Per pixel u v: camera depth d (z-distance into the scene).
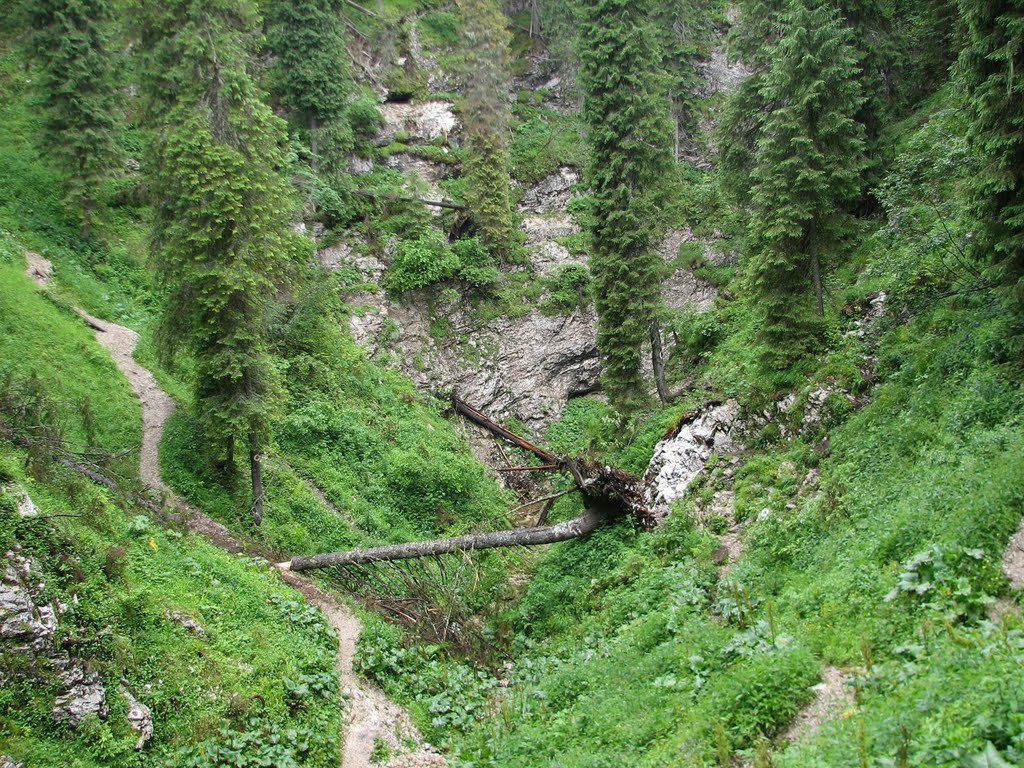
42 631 10.46
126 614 11.95
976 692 7.29
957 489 11.44
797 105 18.55
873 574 11.15
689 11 41.25
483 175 35.56
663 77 26.58
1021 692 6.88
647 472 20.88
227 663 12.54
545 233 37.97
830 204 18.94
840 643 10.14
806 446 17.12
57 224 30.28
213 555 15.99
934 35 25.86
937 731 7.01
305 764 11.61
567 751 11.14
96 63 30.20
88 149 30.02
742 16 28.09
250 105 20.69
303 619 15.22
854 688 9.07
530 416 34.88
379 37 42.66
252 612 14.48
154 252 20.84
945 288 17.33
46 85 29.52
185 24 20.88
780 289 19.33
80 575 11.76
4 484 12.12
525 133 41.94
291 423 25.55
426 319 34.97
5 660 9.96
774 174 19.06
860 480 14.55
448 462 28.06
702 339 27.03
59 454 16.00
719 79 43.00
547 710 13.18
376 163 38.28
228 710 11.70
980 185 13.05
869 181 23.22
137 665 11.46
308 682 13.14
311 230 34.34
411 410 31.02
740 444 19.20
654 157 25.44
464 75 38.25
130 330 27.45
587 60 26.00
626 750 10.19
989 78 12.86
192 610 13.23
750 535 15.58
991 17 13.11
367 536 23.30
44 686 10.18
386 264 35.06
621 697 11.90
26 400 16.50
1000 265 13.31
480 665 16.56
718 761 8.77
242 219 19.83
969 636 8.70
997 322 14.24
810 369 18.80
